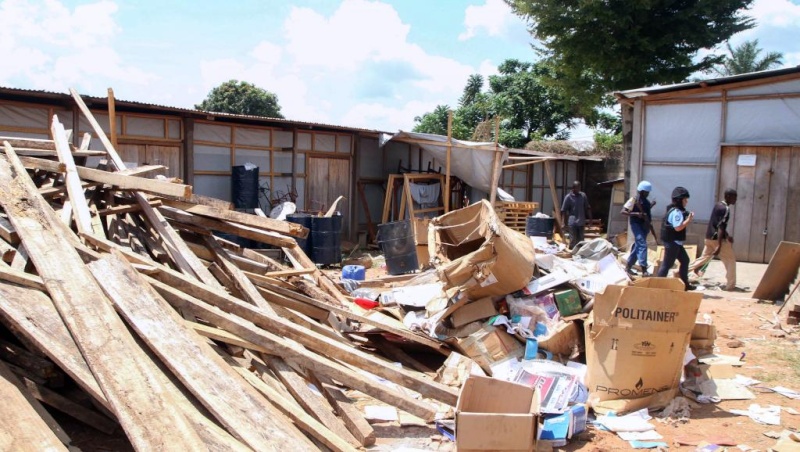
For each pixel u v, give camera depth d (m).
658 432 4.64
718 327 7.75
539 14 20.95
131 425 2.89
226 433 3.29
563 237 14.81
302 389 4.35
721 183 12.73
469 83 36.38
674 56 20.59
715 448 4.34
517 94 32.06
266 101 40.53
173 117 12.74
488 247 5.90
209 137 13.52
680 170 13.21
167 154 12.73
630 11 20.00
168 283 4.64
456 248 7.35
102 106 11.56
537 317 6.17
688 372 5.61
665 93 13.16
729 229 12.69
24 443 2.90
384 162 17.61
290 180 15.16
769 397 5.38
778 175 12.16
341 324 6.60
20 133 10.63
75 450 3.26
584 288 6.57
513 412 4.09
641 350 5.00
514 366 5.59
